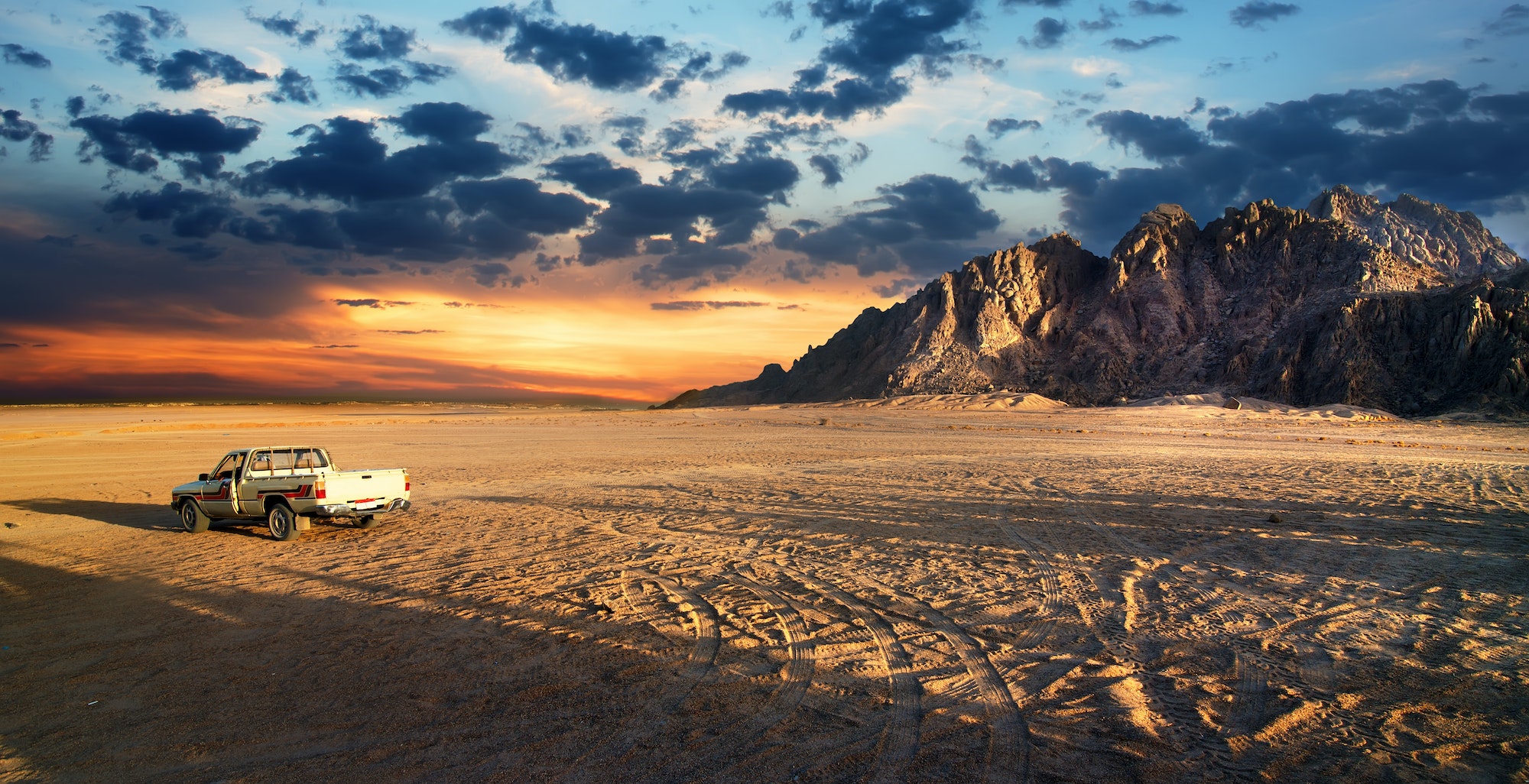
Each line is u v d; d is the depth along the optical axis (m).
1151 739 5.73
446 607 9.70
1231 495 20.22
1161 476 25.11
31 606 10.10
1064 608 9.46
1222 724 6.00
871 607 9.60
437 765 5.39
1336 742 5.66
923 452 37.03
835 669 7.32
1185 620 8.91
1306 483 23.03
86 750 5.72
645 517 17.23
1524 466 29.27
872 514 17.30
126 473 29.16
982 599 9.93
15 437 49.22
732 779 5.11
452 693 6.78
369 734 5.92
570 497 20.88
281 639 8.47
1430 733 5.82
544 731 5.96
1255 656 7.63
